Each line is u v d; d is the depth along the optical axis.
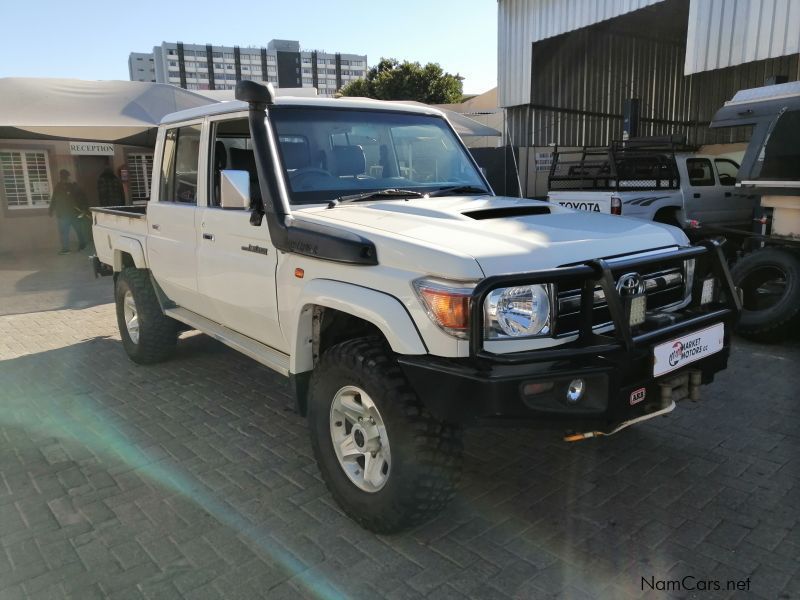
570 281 2.73
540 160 15.75
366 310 2.79
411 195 3.80
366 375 2.82
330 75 174.62
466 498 3.39
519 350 2.63
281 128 3.64
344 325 3.34
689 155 10.79
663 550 2.90
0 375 5.56
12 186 14.68
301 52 170.88
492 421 2.52
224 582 2.74
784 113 6.23
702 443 3.97
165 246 4.74
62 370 5.66
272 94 3.53
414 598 2.62
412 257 2.70
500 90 15.84
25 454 3.99
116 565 2.87
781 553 2.86
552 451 3.91
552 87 15.59
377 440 2.97
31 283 10.39
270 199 3.39
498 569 2.79
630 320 2.78
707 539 2.98
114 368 5.68
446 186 4.17
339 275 3.00
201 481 3.62
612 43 16.73
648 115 18.20
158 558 2.92
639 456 3.82
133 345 5.64
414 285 2.66
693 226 9.27
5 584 2.75
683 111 19.02
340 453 3.12
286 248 3.28
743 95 6.77
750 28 9.53
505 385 2.44
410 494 2.76
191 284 4.46
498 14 15.46
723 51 9.95
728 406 4.53
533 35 14.59
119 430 4.34
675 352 2.89
